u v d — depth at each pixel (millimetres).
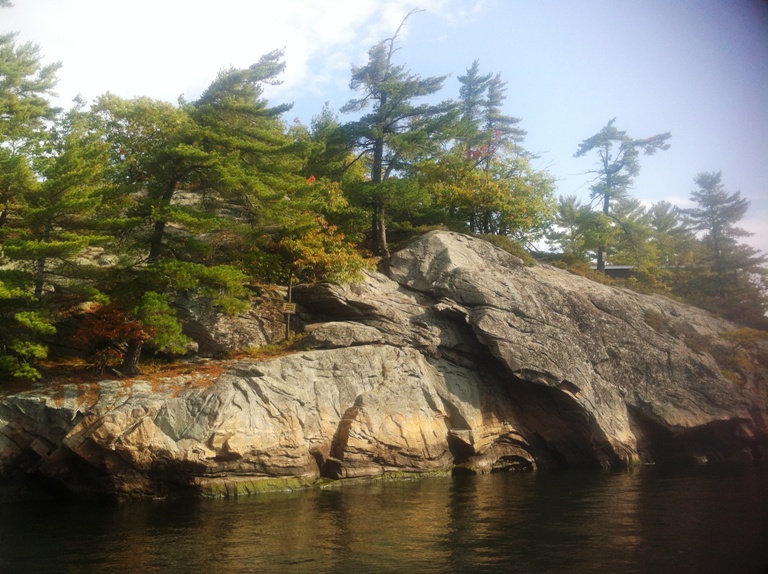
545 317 28312
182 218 22484
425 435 23734
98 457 18391
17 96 30625
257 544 13008
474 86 52781
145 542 13250
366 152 36000
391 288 28953
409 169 39750
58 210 21516
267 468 19984
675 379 29562
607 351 29250
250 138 27281
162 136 30641
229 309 23016
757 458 30672
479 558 11828
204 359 24062
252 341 25547
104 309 22500
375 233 32812
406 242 33625
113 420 18391
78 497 18938
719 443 30734
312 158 35031
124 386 20484
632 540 13266
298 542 13148
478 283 28125
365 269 28891
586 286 33156
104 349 23156
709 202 48875
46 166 24719
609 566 11297
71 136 28422
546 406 27688
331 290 26594
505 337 26484
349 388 23047
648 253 54062
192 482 18906
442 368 26453
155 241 24250
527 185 41969
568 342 27953
